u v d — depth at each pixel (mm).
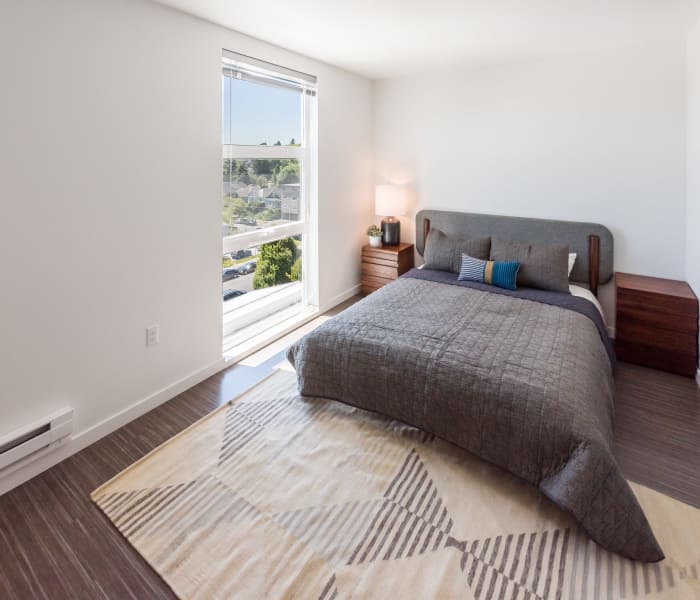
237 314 3369
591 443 1639
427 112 4160
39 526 1686
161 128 2363
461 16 2576
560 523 1713
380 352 2252
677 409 2531
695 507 1792
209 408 2535
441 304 2914
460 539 1637
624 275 3428
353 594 1416
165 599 1407
